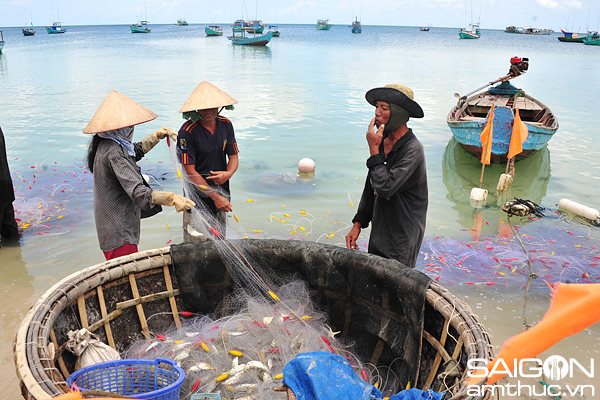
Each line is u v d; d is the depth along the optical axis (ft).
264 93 57.88
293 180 26.53
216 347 10.25
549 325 4.69
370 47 192.13
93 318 9.75
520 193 26.55
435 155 33.91
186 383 9.33
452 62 118.93
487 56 152.05
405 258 11.25
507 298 15.43
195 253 11.01
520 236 20.40
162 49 158.92
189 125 13.10
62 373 8.30
